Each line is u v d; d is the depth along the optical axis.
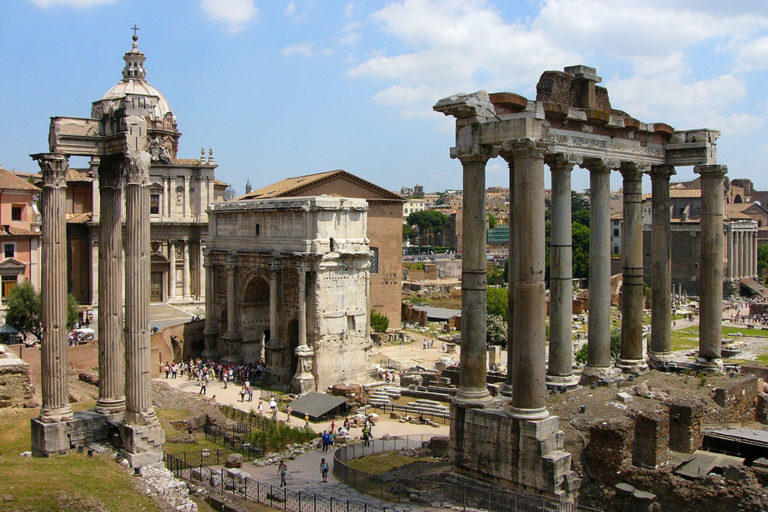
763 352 101.38
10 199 78.50
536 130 31.58
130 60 114.94
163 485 33.16
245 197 122.00
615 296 153.75
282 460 47.91
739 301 164.50
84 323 87.25
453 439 33.94
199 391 77.69
